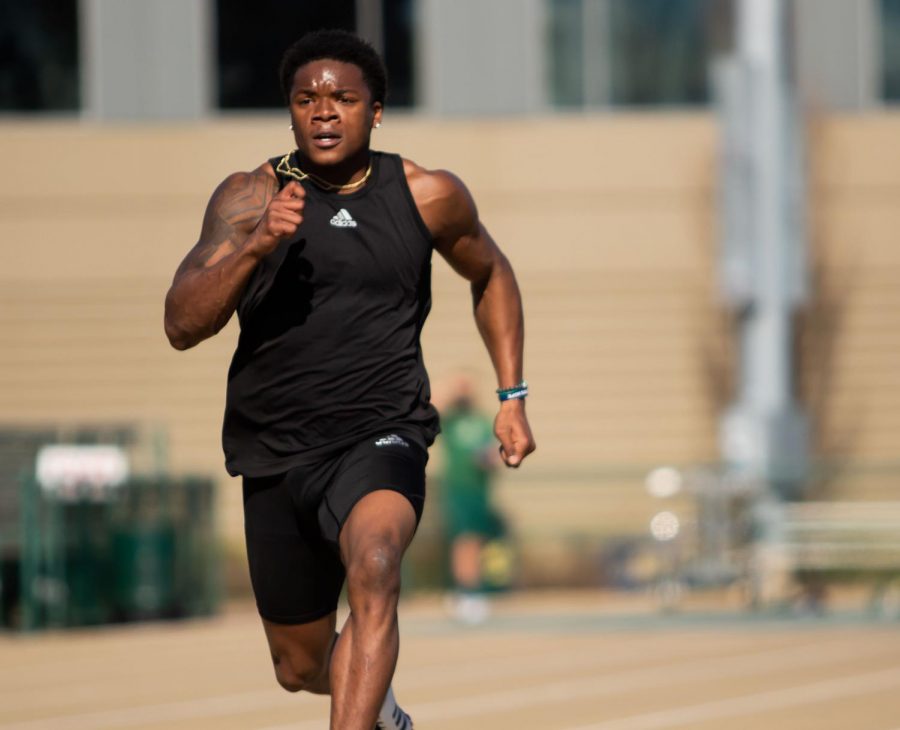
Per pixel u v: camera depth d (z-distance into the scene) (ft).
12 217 201.57
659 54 204.54
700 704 101.50
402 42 204.03
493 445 165.78
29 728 94.12
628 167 203.41
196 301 52.65
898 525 168.86
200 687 114.73
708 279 202.80
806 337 202.28
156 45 203.00
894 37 204.44
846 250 203.21
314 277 54.60
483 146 203.51
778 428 182.80
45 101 203.00
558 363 202.39
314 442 55.42
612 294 202.90
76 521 161.48
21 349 200.34
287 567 56.85
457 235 57.88
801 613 167.53
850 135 204.03
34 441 170.81
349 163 55.06
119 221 201.77
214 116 203.21
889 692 106.42
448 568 178.50
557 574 192.85
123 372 200.34
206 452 199.62
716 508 171.83
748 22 185.16
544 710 99.19
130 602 164.55
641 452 201.57
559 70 204.74
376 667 50.11
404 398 55.83
